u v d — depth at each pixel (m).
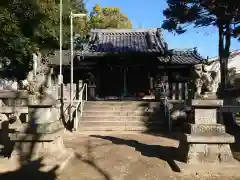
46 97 8.83
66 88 17.42
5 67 22.77
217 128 8.38
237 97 15.95
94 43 26.20
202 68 8.61
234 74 33.34
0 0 14.84
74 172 7.92
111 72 25.34
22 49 16.44
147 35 28.28
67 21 22.62
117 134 14.29
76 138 12.96
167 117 15.70
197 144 8.30
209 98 8.45
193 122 8.66
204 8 18.62
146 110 16.72
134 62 24.62
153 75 25.08
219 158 8.23
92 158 9.27
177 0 18.89
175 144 11.75
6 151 9.70
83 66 25.22
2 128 11.40
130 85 25.22
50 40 20.98
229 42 19.12
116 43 27.08
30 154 8.48
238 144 11.59
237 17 17.47
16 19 15.41
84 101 17.88
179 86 19.11
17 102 12.47
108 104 17.56
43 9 17.45
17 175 7.55
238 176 7.52
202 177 7.50
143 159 9.23
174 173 7.85
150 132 14.97
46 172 7.74
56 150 9.01
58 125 9.59
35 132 8.62
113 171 8.04
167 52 23.80
